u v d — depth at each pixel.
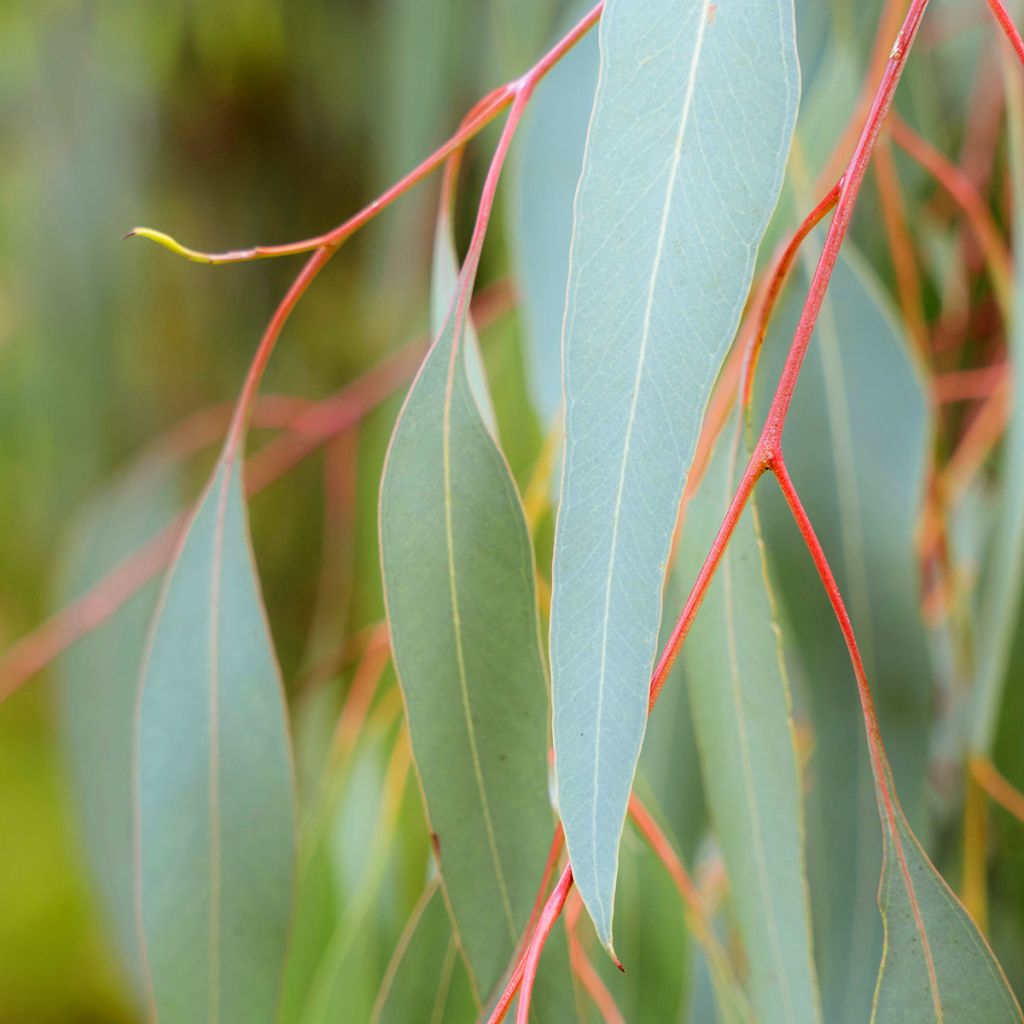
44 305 1.13
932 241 0.67
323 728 0.79
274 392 1.22
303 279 0.53
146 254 1.18
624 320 0.49
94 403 1.14
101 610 0.76
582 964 0.57
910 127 0.65
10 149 1.19
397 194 0.52
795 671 0.61
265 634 0.57
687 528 0.55
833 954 0.58
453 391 0.53
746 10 0.49
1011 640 0.61
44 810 1.67
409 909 0.63
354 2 1.18
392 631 0.52
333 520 0.79
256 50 1.19
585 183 0.50
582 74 0.61
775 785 0.54
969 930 0.52
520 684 0.53
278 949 0.56
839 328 0.60
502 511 0.53
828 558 0.59
